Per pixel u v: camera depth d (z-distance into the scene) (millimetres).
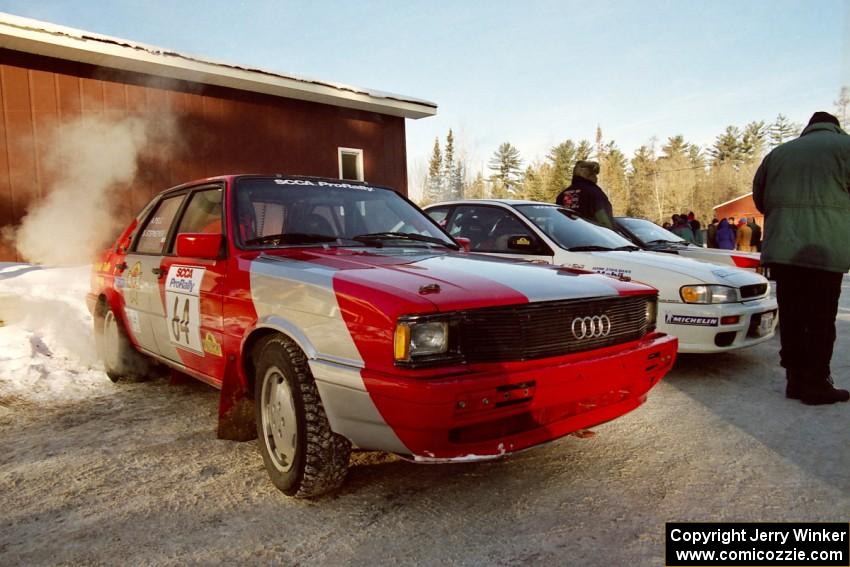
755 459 2947
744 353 5449
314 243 3252
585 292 2529
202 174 10445
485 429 2221
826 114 3939
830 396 3838
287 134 11641
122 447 3152
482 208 5707
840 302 8656
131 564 2037
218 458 2994
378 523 2324
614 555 2086
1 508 2459
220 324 2998
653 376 2756
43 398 4051
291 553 2107
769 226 3936
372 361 2178
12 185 8477
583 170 6168
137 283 3953
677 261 4828
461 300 2197
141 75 9656
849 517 2355
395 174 13688
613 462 2932
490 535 2230
